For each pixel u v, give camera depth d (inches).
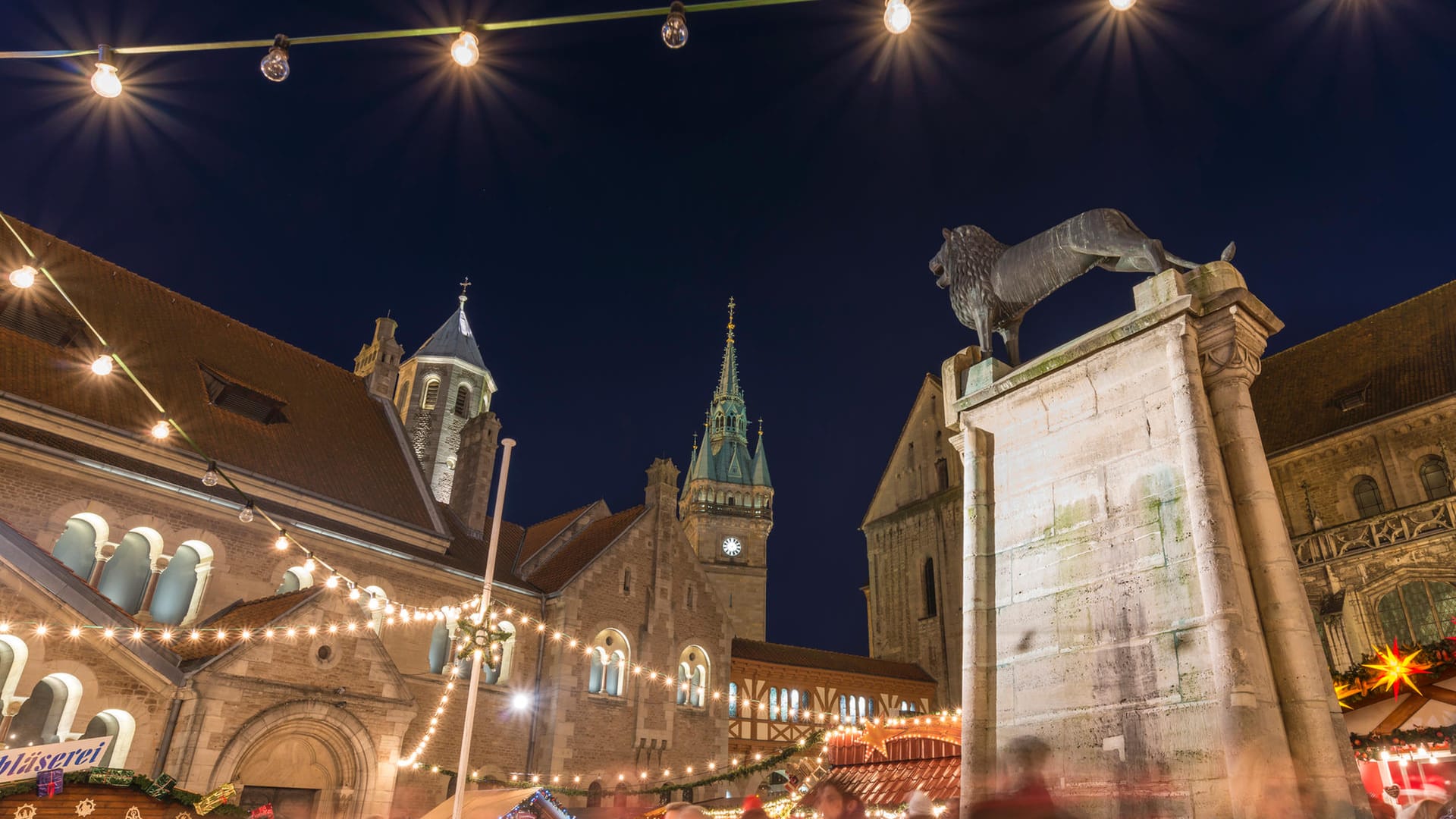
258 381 1149.1
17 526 765.3
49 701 664.4
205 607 877.8
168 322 1100.5
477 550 1270.9
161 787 495.2
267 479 981.8
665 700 1264.8
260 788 736.3
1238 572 269.3
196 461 930.7
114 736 673.6
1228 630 257.0
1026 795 196.2
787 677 1492.4
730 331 4015.8
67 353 919.0
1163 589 283.4
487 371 2078.0
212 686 706.2
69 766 467.5
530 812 576.7
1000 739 318.3
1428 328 1182.3
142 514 858.1
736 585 3154.5
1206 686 259.6
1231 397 299.9
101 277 1059.3
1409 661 344.2
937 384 1881.2
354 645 816.9
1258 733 242.1
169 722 689.0
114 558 852.0
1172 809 256.5
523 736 1118.4
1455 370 1079.6
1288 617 262.1
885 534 1895.9
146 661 681.0
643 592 1305.4
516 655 1147.3
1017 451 358.9
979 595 346.6
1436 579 993.5
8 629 617.0
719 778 719.7
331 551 1003.9
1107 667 292.0
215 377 1067.9
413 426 1920.5
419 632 1054.4
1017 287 392.8
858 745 591.5
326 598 809.5
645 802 1182.9
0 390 797.2
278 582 952.9
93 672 654.5
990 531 358.6
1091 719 290.0
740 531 3297.2
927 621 1715.1
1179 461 293.4
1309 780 240.1
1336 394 1211.2
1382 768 347.9
